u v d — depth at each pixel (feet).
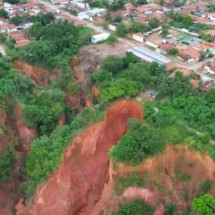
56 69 345.51
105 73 317.01
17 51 364.99
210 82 294.87
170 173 227.61
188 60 337.11
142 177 221.87
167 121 246.27
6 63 329.31
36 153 247.91
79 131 251.60
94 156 253.44
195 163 226.38
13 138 274.98
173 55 349.20
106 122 263.90
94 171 249.96
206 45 364.58
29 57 353.51
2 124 274.77
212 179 220.64
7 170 256.32
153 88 293.43
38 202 233.14
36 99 295.89
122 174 222.69
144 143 223.71
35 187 236.63
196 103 262.26
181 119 251.19
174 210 219.20
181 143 231.30
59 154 241.76
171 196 221.46
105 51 361.51
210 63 326.65
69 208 237.86
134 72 304.30
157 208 218.18
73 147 247.50
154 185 221.66
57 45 364.79
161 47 358.84
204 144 228.84
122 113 274.16
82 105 323.98
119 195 219.41
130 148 222.28
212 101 263.29
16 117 282.77
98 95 302.04
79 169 246.27
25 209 241.76
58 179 236.63
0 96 283.18
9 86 292.61
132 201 217.97
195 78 304.50
